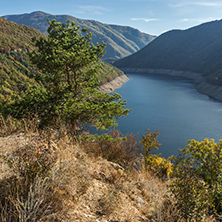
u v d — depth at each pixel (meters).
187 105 146.62
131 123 103.75
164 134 89.56
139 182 6.24
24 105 10.87
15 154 3.37
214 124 104.00
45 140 3.91
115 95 14.58
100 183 4.43
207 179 10.86
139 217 4.03
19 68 136.62
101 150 8.48
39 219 2.23
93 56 13.87
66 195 2.99
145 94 187.00
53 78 13.93
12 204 2.42
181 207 5.25
